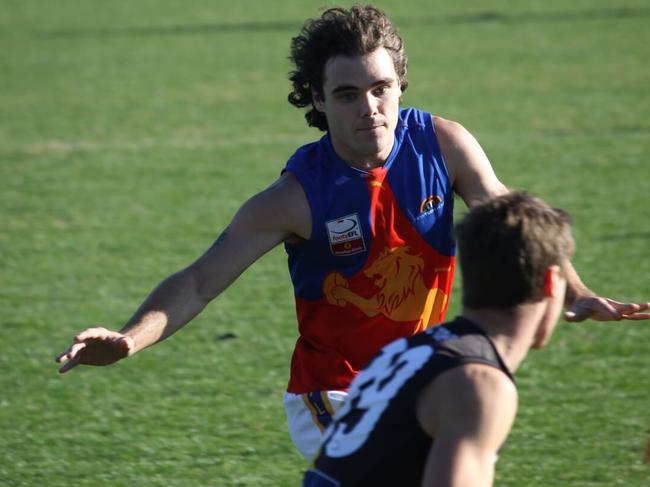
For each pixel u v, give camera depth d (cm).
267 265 3200
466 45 7719
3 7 10850
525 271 888
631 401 2070
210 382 2245
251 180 4291
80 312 2773
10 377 2303
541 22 8519
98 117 5784
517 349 904
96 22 9656
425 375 870
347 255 1220
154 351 2450
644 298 2720
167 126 5488
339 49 1180
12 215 3822
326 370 1240
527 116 5391
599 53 7119
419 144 1248
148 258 3266
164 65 7419
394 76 1204
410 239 1229
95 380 2277
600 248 3162
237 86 6594
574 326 2539
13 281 3053
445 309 1273
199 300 1179
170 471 1794
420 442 875
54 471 1802
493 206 917
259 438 1938
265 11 9931
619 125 5062
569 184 4003
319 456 932
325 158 1228
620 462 1781
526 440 1891
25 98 6397
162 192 4122
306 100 1284
